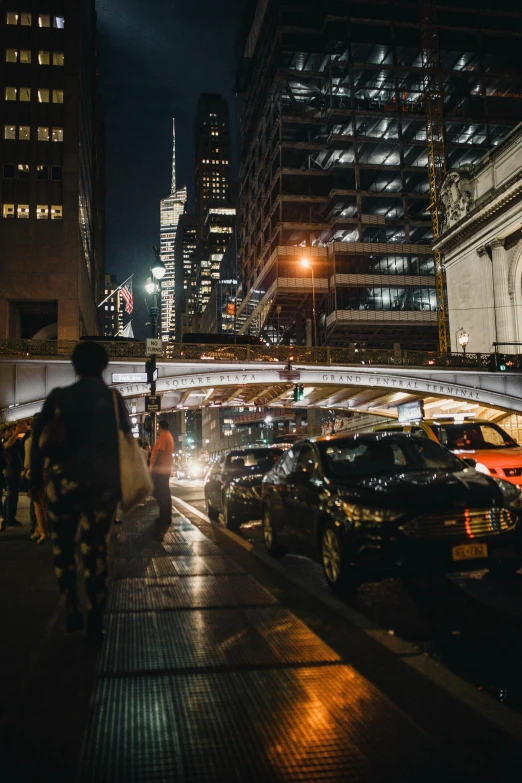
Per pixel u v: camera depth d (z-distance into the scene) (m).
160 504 11.85
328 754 2.73
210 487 13.98
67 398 4.14
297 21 94.50
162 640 4.41
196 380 42.34
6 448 12.21
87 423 4.11
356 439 8.06
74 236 57.88
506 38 99.69
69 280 57.31
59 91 59.44
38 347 39.34
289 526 8.03
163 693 3.42
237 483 12.01
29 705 3.25
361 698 3.34
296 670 3.78
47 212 57.94
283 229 92.81
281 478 8.59
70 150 58.88
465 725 3.01
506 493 6.64
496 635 4.95
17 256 57.16
